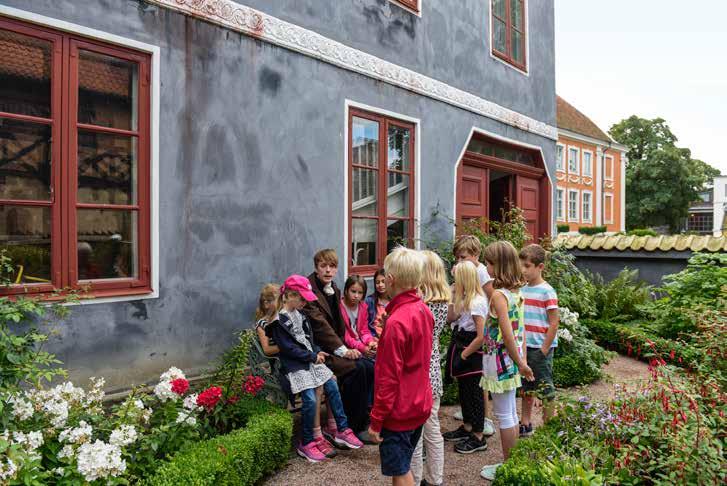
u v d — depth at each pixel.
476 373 4.10
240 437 3.38
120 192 4.03
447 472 3.75
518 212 8.58
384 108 6.32
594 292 8.41
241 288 4.72
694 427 2.99
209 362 4.46
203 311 4.43
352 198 5.93
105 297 3.81
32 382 3.09
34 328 3.24
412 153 6.86
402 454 2.71
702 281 7.25
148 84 4.13
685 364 4.36
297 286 3.94
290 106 5.16
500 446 4.23
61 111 3.68
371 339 4.60
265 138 4.92
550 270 7.92
